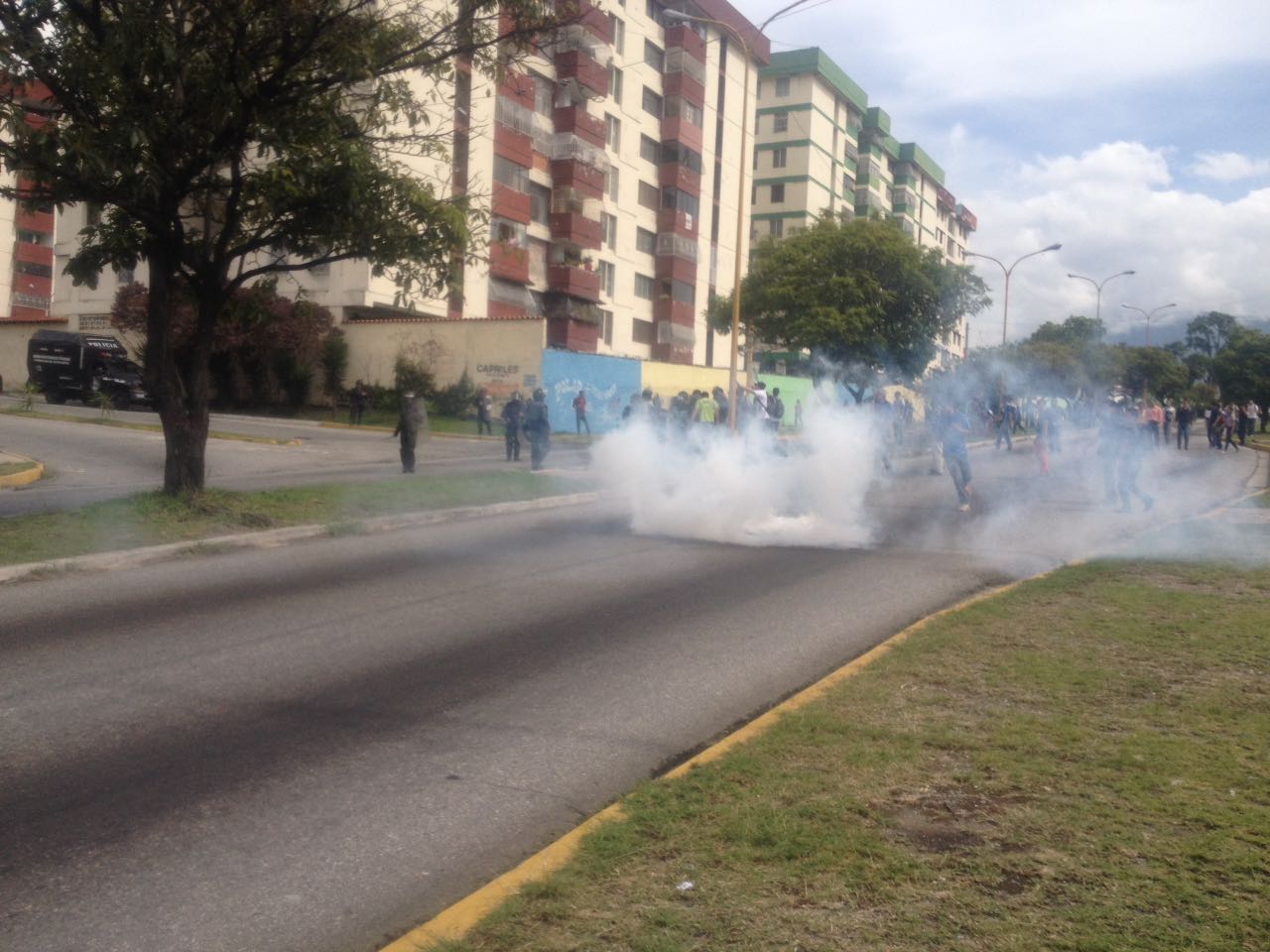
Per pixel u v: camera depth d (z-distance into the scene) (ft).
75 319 154.10
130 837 14.12
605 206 158.92
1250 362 260.01
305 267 43.32
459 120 121.80
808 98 225.35
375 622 26.99
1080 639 23.72
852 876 12.11
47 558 33.27
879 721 17.78
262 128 38.96
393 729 18.63
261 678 21.71
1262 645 23.09
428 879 13.08
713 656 23.84
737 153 189.67
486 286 140.15
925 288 135.74
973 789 14.67
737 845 12.99
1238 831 13.12
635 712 19.75
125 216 41.27
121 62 35.01
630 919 11.27
